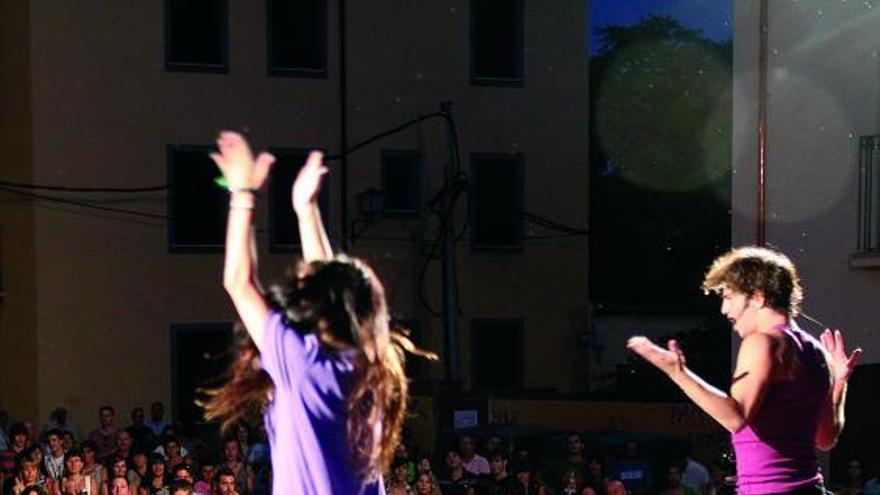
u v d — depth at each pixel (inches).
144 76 1011.3
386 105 1085.1
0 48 1019.9
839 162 608.1
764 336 160.7
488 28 1123.9
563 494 627.8
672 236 1568.7
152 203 1015.0
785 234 635.5
